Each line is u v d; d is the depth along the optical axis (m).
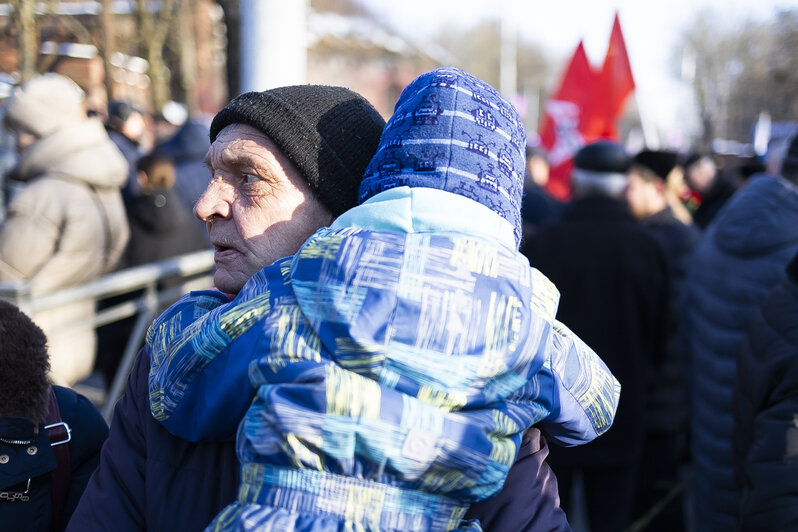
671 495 4.19
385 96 23.84
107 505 1.29
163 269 3.97
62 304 3.27
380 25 27.52
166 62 10.58
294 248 1.39
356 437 1.06
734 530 3.33
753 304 3.30
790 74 24.61
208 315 1.24
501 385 1.14
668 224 4.65
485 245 1.17
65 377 3.58
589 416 1.31
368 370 1.09
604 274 3.73
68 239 3.55
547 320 1.20
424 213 1.18
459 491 1.11
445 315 1.10
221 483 1.22
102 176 3.67
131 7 9.85
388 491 1.08
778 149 4.36
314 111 1.40
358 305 1.11
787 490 1.95
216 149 1.40
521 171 1.32
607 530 3.74
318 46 21.95
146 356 1.35
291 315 1.15
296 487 1.08
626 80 7.14
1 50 8.16
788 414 2.01
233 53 6.07
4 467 1.60
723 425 3.37
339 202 1.40
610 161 3.84
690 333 3.68
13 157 5.75
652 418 4.13
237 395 1.16
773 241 3.28
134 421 1.31
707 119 28.38
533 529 1.21
